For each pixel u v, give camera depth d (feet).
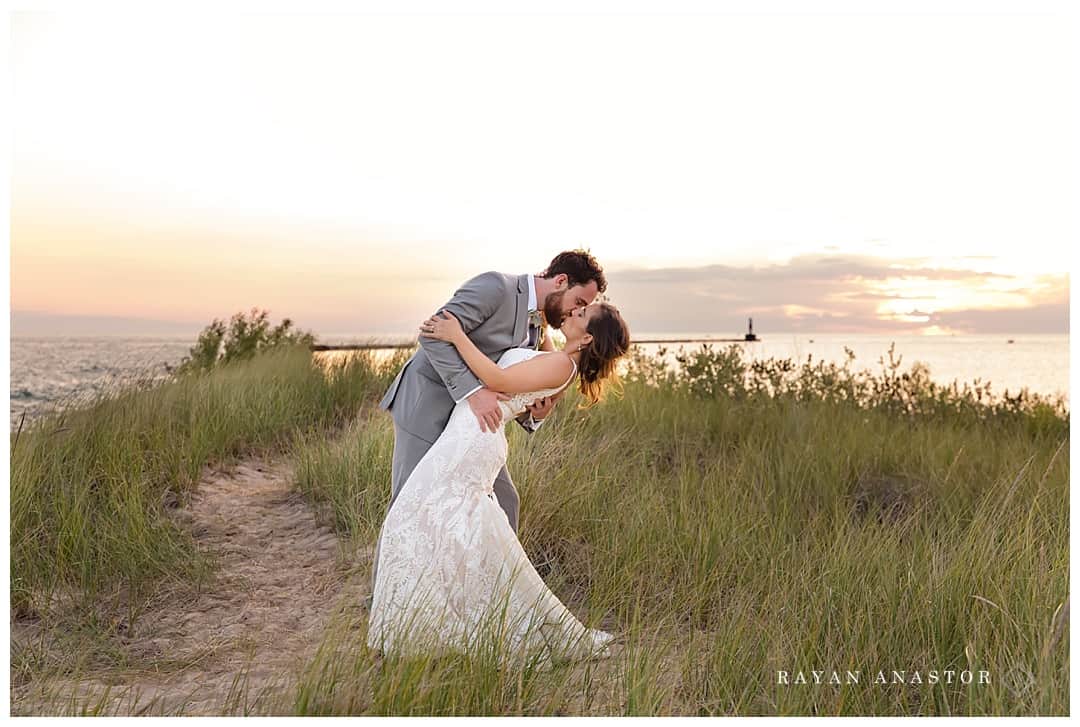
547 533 13.28
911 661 9.52
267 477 18.03
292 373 25.20
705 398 23.02
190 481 16.33
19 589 11.30
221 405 20.25
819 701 8.66
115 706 8.74
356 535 13.73
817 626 9.75
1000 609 9.55
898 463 17.75
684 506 13.70
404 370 11.23
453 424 10.31
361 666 8.96
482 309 10.77
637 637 9.71
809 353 25.25
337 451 17.13
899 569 11.27
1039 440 20.67
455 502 9.97
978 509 14.08
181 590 12.18
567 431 17.95
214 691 9.18
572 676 9.38
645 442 18.26
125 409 18.22
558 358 10.68
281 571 13.05
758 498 14.80
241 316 33.50
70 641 10.53
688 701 8.80
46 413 16.85
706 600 11.35
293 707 8.31
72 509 13.19
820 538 13.21
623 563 12.25
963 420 23.47
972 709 8.30
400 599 9.71
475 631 9.53
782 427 19.85
